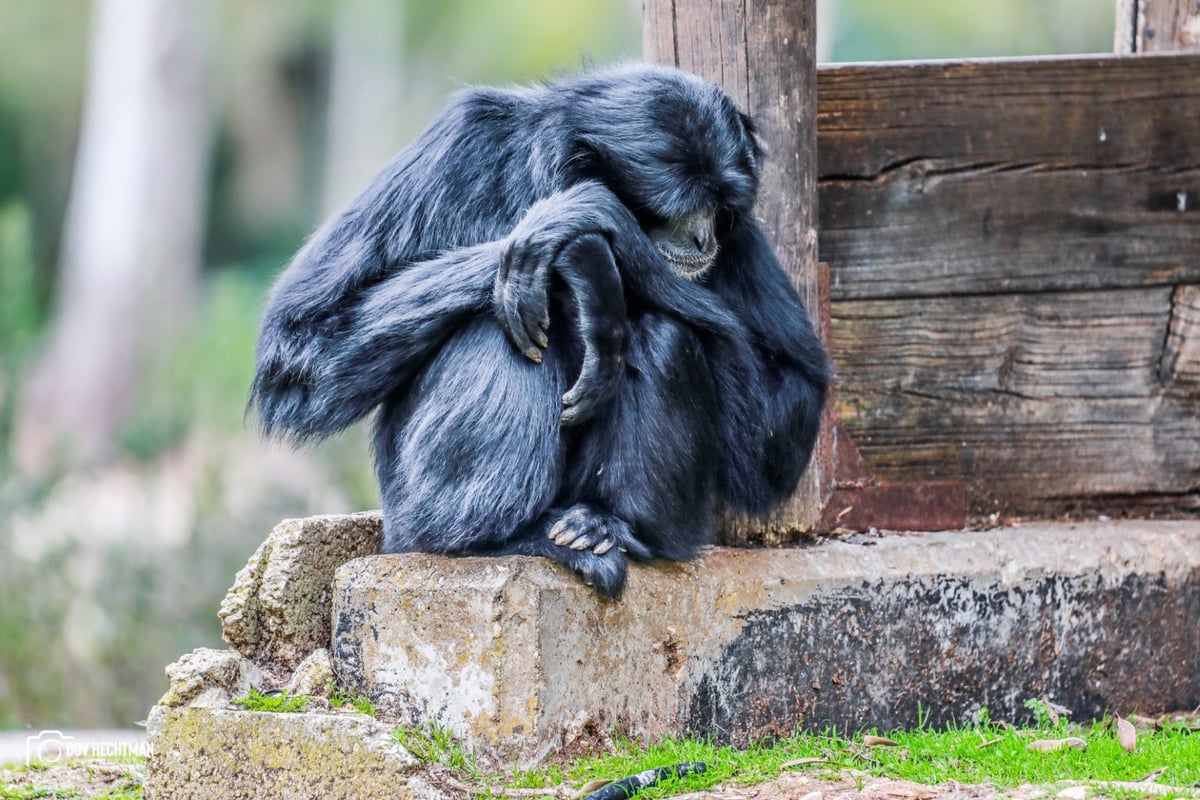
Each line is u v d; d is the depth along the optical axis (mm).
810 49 28469
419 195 25281
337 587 23688
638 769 22719
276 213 147000
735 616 25656
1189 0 34125
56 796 26109
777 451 26531
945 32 136125
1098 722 28703
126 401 126125
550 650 22875
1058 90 32312
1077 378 33031
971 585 27828
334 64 142500
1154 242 32938
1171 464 33500
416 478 24062
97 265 130125
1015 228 32344
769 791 21859
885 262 31859
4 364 60656
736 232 26797
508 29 142750
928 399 32344
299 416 25312
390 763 21156
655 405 24312
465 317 24266
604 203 23938
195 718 22516
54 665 49156
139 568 50844
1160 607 29547
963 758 24203
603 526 24078
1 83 144125
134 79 131750
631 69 26328
